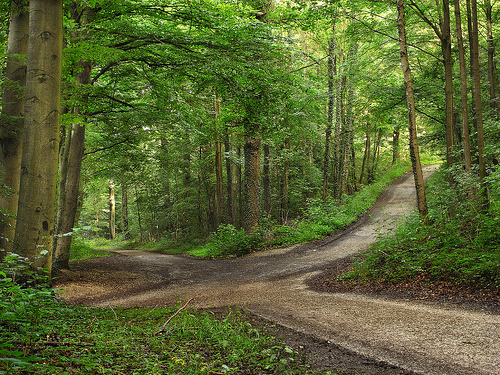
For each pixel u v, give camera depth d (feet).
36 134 17.40
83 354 10.98
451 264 24.99
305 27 46.75
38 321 13.11
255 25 33.12
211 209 94.68
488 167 40.93
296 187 98.89
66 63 25.31
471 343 13.44
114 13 30.48
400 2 35.42
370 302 22.40
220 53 31.71
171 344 13.99
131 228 131.85
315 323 17.97
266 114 40.24
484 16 56.59
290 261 46.65
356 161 135.44
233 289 31.94
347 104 78.18
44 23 17.42
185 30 36.96
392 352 13.21
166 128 45.06
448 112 44.45
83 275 40.37
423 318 17.53
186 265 53.52
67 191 41.83
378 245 33.58
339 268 36.47
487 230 25.85
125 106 41.73
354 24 49.96
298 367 11.82
